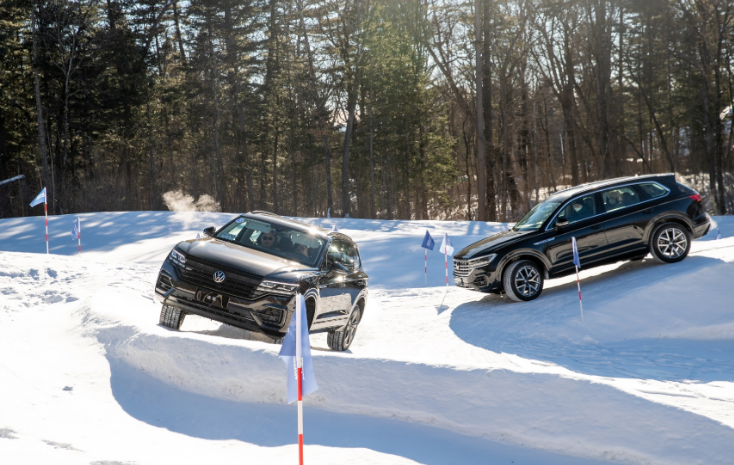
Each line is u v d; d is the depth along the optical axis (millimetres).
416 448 4633
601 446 4406
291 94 53281
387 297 14531
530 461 4414
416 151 53750
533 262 11727
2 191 46938
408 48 49719
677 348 8836
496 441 4766
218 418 5398
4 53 42125
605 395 4570
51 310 9859
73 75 47625
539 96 58469
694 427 4215
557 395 4727
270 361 5766
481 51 47250
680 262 11781
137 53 51156
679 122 54969
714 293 10055
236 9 51219
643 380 6992
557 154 66188
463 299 13273
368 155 53969
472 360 8414
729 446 4055
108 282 12188
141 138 53094
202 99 53656
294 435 4961
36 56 42375
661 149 60094
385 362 5445
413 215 59031
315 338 10922
